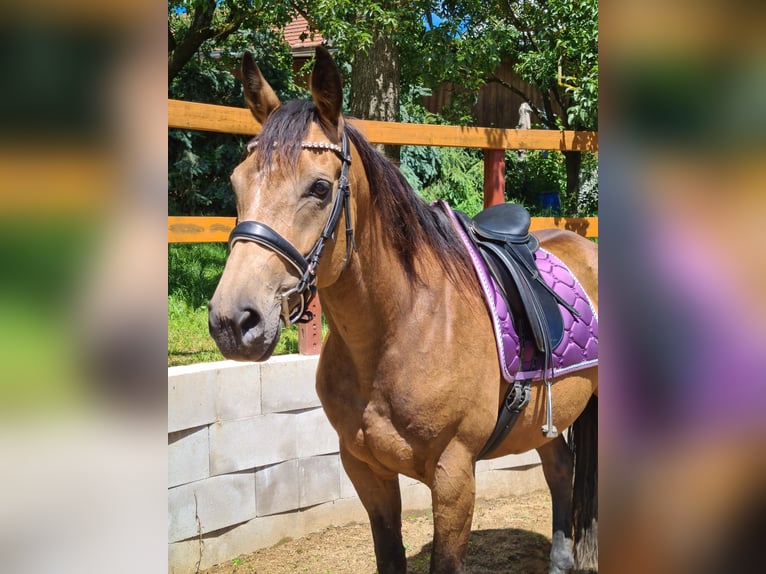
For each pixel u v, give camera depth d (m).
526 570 2.87
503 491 3.61
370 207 1.75
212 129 2.77
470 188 9.19
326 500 3.11
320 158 1.56
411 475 1.92
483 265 2.04
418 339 1.79
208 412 2.70
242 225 1.48
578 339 2.23
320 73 1.58
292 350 3.40
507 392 2.00
